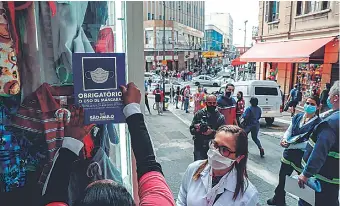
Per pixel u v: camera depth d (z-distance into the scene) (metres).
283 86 13.96
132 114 0.85
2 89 0.84
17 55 0.88
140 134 0.82
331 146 2.46
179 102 18.73
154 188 0.71
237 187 1.61
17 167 0.90
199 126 3.87
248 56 14.82
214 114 4.01
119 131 1.12
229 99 6.16
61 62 0.91
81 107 0.88
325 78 11.02
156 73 31.66
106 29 1.03
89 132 0.95
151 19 34.03
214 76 34.16
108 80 0.88
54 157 0.85
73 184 0.96
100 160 1.03
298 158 3.30
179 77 33.00
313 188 2.57
